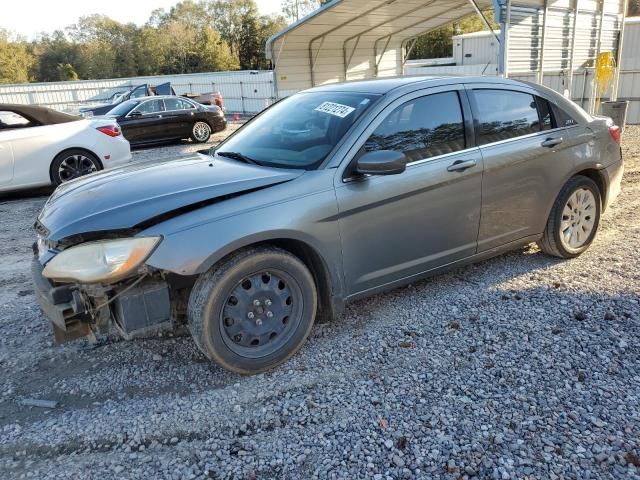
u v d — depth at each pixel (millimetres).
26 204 8227
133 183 3305
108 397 3049
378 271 3578
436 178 3670
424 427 2666
